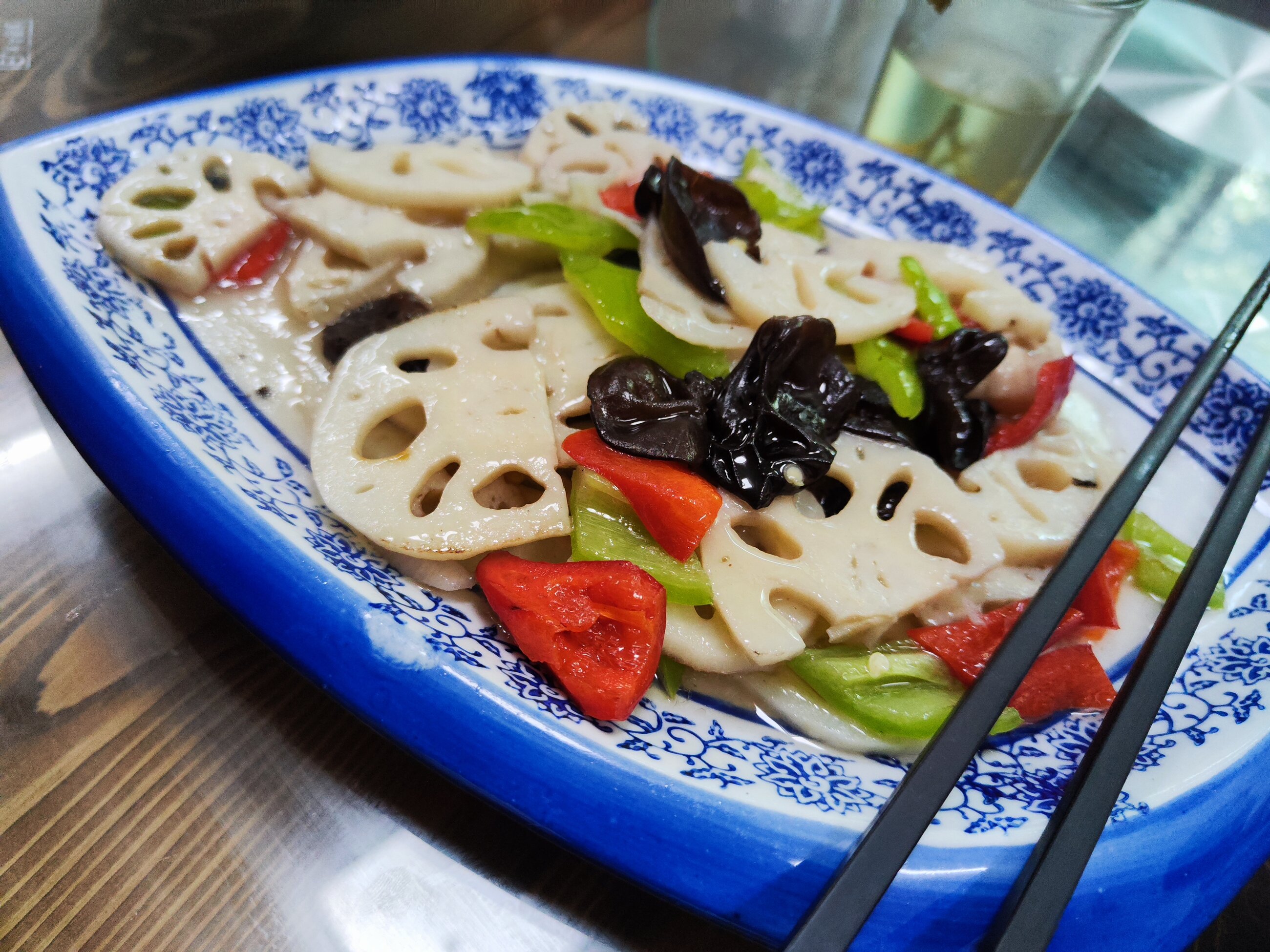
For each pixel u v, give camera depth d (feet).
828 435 0.72
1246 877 0.55
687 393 0.69
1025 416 0.83
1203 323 1.06
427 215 0.85
